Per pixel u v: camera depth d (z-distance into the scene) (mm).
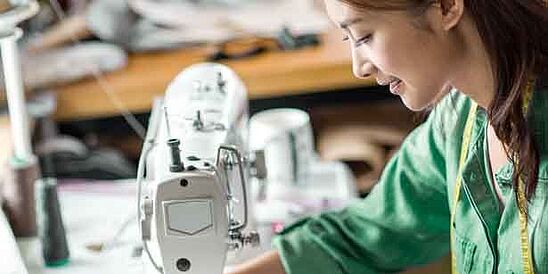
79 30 3197
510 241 1647
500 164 1684
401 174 1886
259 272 1887
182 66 3104
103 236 2320
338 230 1918
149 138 1973
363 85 3068
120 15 3238
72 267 2197
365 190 3094
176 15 3275
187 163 1709
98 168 2922
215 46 3207
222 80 2135
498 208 1692
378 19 1524
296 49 3137
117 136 3230
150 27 3266
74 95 3033
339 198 2459
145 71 3102
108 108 3049
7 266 1978
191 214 1642
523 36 1556
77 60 3068
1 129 2660
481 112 1728
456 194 1755
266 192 2443
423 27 1536
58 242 2195
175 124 1928
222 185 1688
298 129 2514
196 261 1673
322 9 3305
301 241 1902
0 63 2721
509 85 1569
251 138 2480
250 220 2090
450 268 2229
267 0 3365
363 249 1911
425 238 1902
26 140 2371
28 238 2338
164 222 1643
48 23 3193
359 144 3180
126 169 2949
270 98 3199
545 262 1590
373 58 1574
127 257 2217
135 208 2445
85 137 3217
